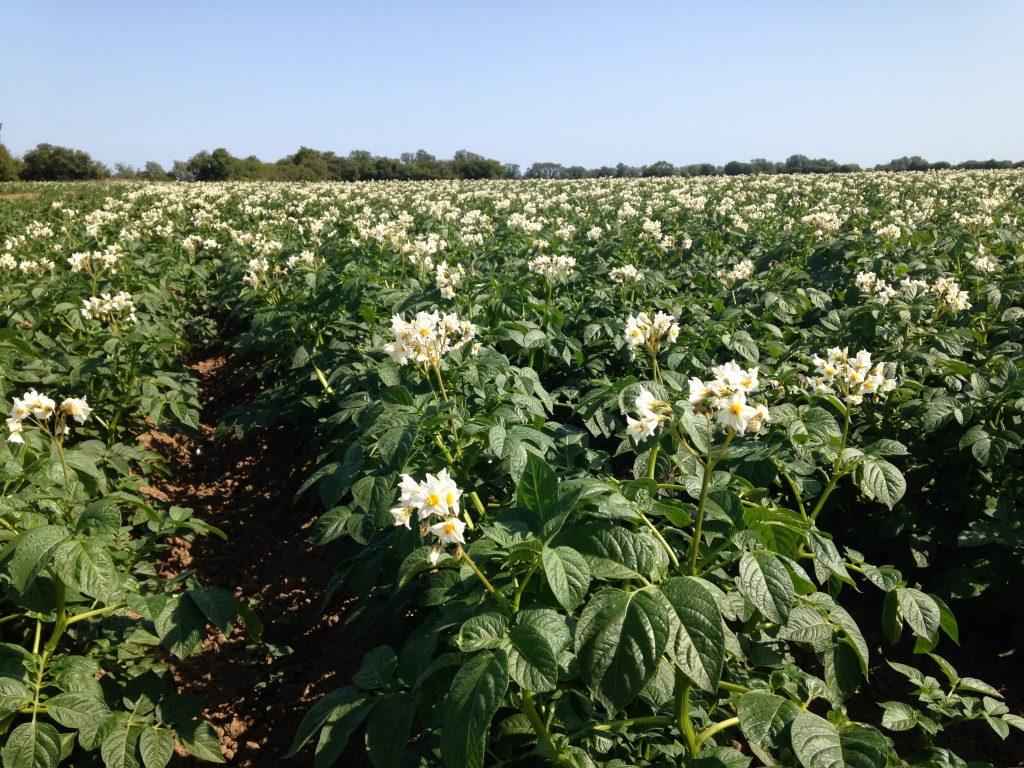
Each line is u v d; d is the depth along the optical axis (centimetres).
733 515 257
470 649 218
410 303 654
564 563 221
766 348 642
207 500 671
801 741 213
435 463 362
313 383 710
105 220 1748
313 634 479
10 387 570
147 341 668
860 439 482
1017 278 767
